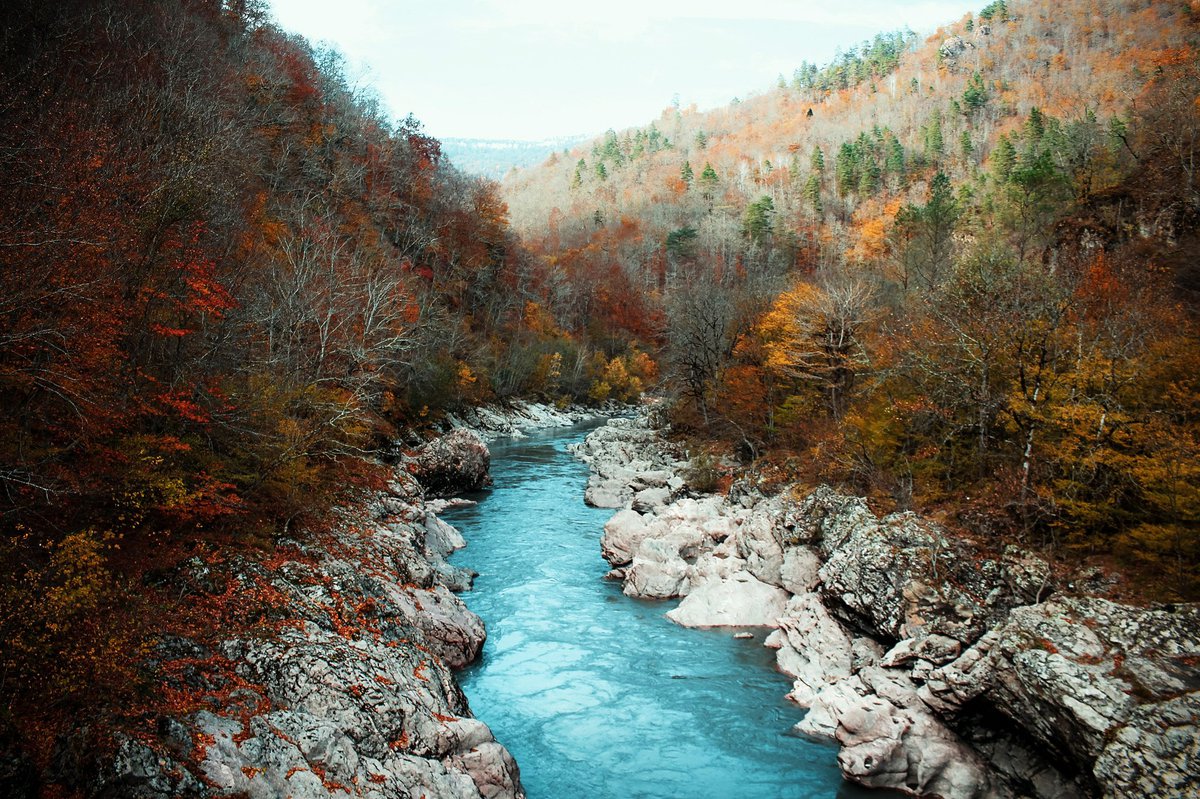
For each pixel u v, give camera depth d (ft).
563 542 117.70
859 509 85.92
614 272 425.69
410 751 46.19
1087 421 66.95
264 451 73.72
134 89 92.22
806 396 134.31
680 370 191.72
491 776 48.55
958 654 60.59
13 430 51.34
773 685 69.56
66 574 43.19
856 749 54.29
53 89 76.79
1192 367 64.13
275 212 140.05
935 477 87.66
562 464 193.77
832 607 75.97
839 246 392.27
